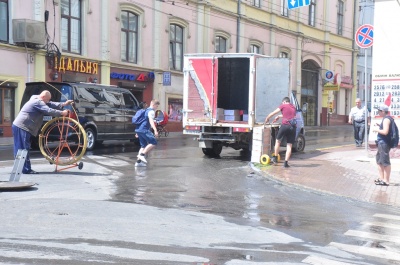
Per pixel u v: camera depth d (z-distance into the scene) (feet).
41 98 33.06
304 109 57.41
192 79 47.14
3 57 64.23
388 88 43.47
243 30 106.83
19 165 29.91
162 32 88.53
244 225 21.86
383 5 43.04
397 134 33.50
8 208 22.94
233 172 38.58
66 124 39.11
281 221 23.09
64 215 21.93
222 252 17.53
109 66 78.48
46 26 69.05
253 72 45.32
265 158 42.83
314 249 18.56
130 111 56.39
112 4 79.25
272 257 17.21
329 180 35.22
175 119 92.79
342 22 143.02
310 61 131.95
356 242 19.93
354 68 148.87
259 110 46.03
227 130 46.50
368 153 47.67
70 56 72.33
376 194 30.66
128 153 49.34
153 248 17.65
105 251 17.06
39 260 15.89
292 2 73.26
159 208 24.45
